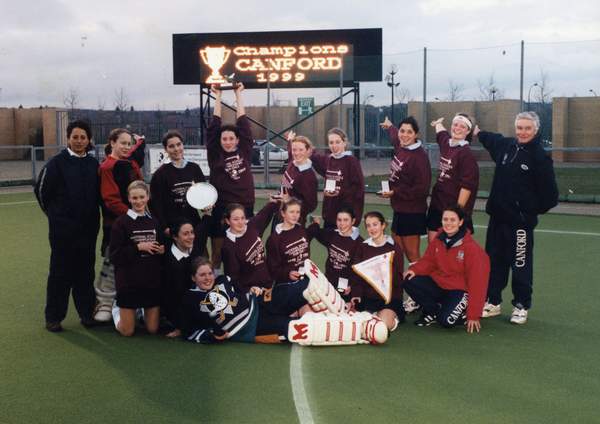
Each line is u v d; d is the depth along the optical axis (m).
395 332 6.76
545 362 5.85
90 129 6.82
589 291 8.30
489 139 7.32
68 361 5.89
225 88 21.72
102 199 6.90
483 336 6.61
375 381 5.39
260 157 27.77
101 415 4.77
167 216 7.55
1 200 18.34
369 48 20.98
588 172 25.84
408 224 8.02
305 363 5.82
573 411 4.82
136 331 6.79
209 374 5.56
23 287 8.55
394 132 8.83
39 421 4.69
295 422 4.63
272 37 21.23
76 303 6.94
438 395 5.10
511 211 6.95
